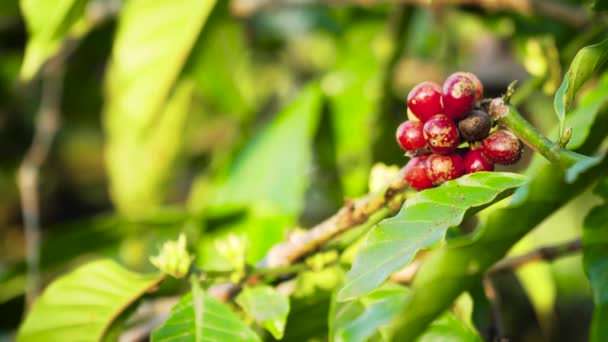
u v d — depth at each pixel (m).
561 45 0.83
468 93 0.56
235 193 0.92
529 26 0.86
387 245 0.55
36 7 0.79
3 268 0.83
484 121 0.56
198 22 0.85
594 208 0.60
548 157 0.56
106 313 0.67
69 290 0.67
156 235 0.92
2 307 0.83
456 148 0.58
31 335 0.67
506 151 0.56
